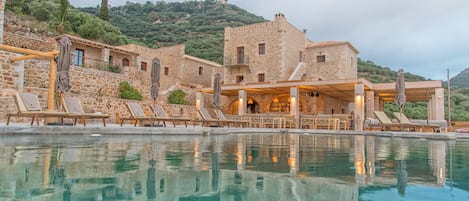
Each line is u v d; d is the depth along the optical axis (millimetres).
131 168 2857
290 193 2010
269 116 18453
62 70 8820
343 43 23500
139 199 1827
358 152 4746
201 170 2844
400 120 13625
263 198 1878
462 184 2338
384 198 1900
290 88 18906
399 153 4691
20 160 3137
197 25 74000
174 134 8625
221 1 104562
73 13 31234
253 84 19844
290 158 3818
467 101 36094
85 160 3262
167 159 3527
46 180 2252
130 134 8016
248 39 25453
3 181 2193
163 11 88438
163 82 25656
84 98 13656
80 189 2025
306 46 26219
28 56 10375
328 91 21219
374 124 15805
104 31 31734
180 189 2100
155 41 57750
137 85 20109
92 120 13109
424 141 8398
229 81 26219
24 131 6574
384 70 48250
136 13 84125
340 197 1909
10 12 24828
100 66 20219
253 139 8023
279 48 23734
